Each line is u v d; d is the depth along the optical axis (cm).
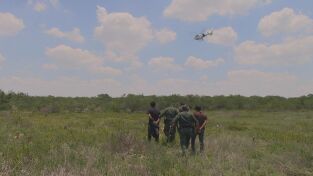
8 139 1379
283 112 4334
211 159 1204
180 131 1314
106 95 5053
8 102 4375
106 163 1006
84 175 862
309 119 3269
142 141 1360
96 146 1296
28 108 4119
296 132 2111
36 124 2083
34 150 1134
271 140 1716
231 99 5147
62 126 2069
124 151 1235
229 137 1628
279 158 1225
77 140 1435
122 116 3362
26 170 880
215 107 4878
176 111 1579
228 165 1100
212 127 2350
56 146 1228
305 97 5225
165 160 1076
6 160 962
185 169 984
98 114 3609
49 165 949
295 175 1047
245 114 3984
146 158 1134
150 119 1555
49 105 4078
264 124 2747
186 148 1324
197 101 4938
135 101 4506
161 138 1694
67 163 954
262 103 5053
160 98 4878
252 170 1064
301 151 1285
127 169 940
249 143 1545
